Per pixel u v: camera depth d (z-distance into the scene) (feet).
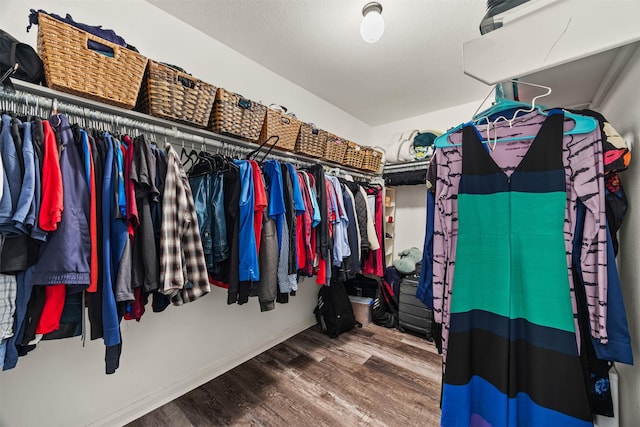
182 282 3.36
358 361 6.39
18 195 2.34
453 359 2.53
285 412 4.68
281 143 5.77
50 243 2.49
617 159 2.04
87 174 2.82
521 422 2.26
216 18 5.26
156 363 4.88
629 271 2.50
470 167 2.59
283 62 6.76
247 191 4.27
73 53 3.09
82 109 3.25
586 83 2.84
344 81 7.69
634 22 1.76
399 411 4.71
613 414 2.41
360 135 10.65
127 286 2.93
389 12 5.02
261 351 6.82
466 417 2.47
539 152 2.28
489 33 2.31
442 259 2.77
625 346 1.99
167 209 3.38
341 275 6.73
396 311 8.71
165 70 3.88
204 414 4.64
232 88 6.20
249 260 4.12
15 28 3.60
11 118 2.57
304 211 5.10
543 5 2.07
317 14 5.13
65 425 3.89
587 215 2.13
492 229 2.47
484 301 2.49
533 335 2.22
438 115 9.70
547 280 2.19
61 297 2.66
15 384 3.52
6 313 2.32
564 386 2.07
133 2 4.70
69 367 3.92
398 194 10.64
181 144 4.84
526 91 3.06
